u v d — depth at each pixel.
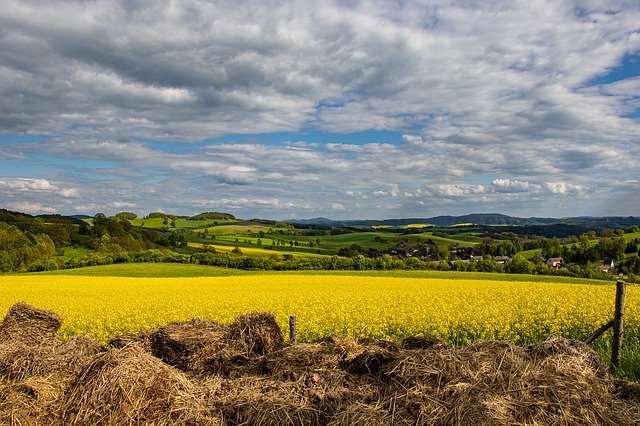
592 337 8.64
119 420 4.47
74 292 28.39
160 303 21.14
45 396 5.05
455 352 5.51
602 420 4.58
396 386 4.96
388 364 5.48
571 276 51.53
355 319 15.81
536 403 4.52
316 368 5.71
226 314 17.44
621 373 7.97
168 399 4.70
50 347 6.29
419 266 58.06
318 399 4.95
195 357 6.71
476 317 15.48
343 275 45.38
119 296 25.36
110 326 16.17
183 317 17.31
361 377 5.52
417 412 4.46
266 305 19.52
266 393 5.09
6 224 69.56
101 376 4.71
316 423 4.64
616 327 8.41
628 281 48.59
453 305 18.55
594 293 22.97
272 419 4.64
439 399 4.59
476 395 4.51
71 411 4.66
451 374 4.96
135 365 4.85
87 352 6.38
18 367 5.67
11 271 59.00
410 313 16.36
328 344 6.45
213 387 5.34
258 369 6.18
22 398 4.96
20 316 7.94
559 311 16.38
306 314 16.69
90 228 83.56
